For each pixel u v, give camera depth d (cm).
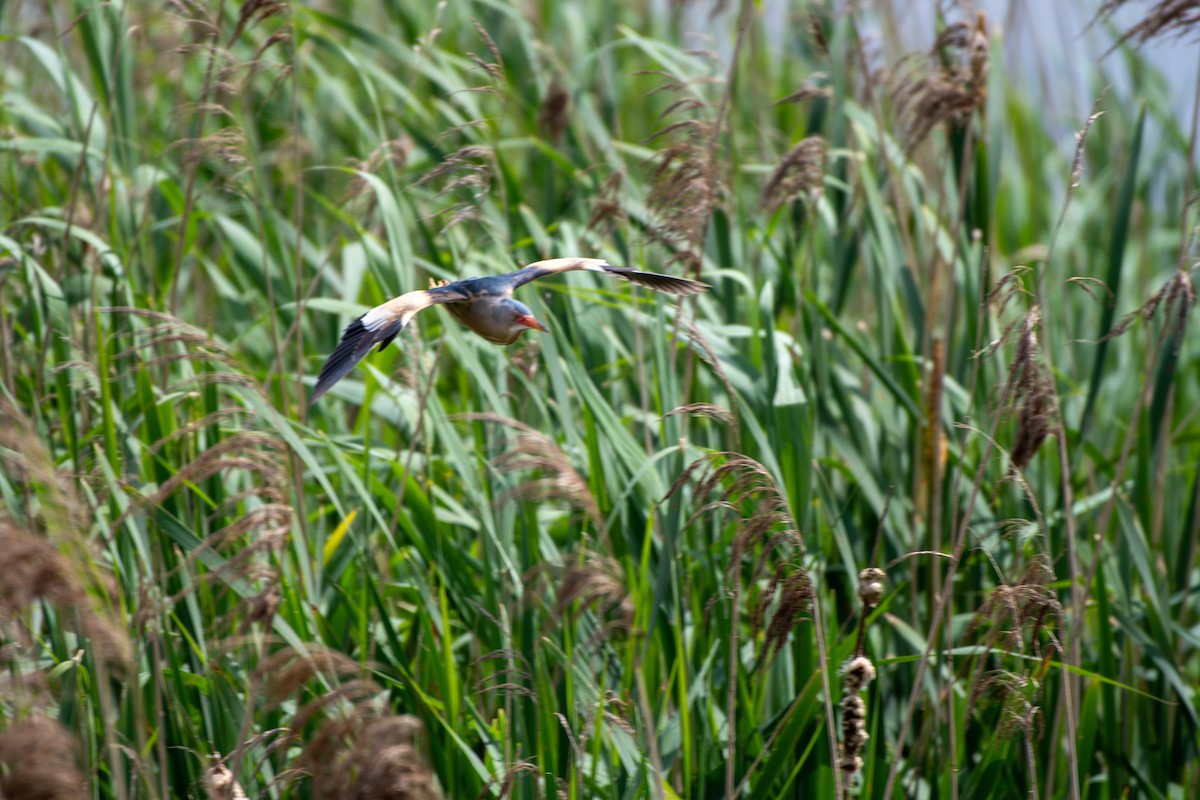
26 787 573
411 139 1284
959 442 1150
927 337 1113
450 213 1026
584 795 855
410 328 980
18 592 589
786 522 748
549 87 1280
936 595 899
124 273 990
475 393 1120
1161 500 1113
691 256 992
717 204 1085
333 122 1580
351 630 952
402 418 1086
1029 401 955
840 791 777
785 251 1212
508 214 1234
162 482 922
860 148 1366
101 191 1076
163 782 779
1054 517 1137
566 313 1085
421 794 632
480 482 988
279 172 1434
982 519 1113
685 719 834
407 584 970
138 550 801
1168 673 967
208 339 827
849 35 1430
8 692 697
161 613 795
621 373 1193
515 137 1617
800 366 1129
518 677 841
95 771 784
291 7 1030
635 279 829
